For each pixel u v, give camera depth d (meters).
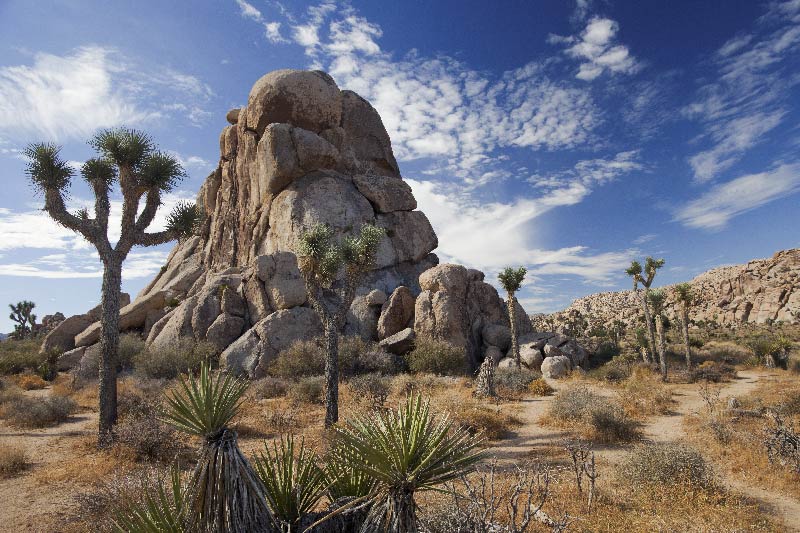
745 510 7.63
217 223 50.31
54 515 7.86
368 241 15.50
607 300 172.62
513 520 4.68
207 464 3.24
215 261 48.25
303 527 3.49
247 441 12.62
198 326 33.25
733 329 84.12
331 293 36.28
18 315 59.81
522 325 38.62
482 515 4.53
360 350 29.88
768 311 100.62
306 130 44.12
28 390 27.45
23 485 9.64
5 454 11.02
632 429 13.12
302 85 45.19
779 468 9.56
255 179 45.44
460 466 3.20
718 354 39.66
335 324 14.67
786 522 7.24
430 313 33.31
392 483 3.13
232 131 52.28
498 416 15.01
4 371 33.00
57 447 13.00
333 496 4.00
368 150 49.78
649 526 6.89
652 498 8.14
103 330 13.63
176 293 44.62
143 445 11.23
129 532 3.41
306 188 41.22
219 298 34.78
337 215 40.09
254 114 45.78
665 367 26.44
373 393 17.69
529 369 30.75
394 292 35.38
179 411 3.35
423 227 44.84
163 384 22.11
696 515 7.34
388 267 40.97
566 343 33.62
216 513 3.16
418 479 3.09
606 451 11.73
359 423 3.46
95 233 14.33
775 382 22.52
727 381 25.00
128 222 14.80
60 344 40.81
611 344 44.12
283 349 30.81
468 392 21.20
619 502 7.98
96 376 30.69
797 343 48.09
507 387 22.88
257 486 3.28
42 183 13.80
